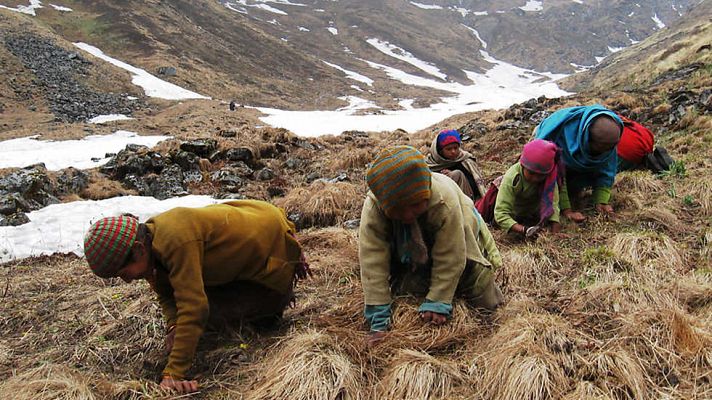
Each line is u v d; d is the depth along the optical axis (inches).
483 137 501.4
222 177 425.4
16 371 148.7
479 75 6245.1
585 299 160.4
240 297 155.6
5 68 1998.0
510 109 650.2
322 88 3656.5
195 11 4291.3
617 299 157.8
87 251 122.0
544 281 184.4
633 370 121.6
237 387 135.1
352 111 2741.1
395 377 128.9
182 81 2812.5
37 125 1556.3
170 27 3641.7
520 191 224.4
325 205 302.0
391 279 162.4
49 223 317.7
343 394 127.1
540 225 219.3
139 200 370.3
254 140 500.4
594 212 241.4
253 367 142.3
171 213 133.1
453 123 960.3
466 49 7839.6
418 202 128.9
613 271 181.3
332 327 152.4
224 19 4416.8
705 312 149.7
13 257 267.4
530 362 124.5
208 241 134.9
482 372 131.6
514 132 489.1
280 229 151.8
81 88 2085.4
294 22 6722.4
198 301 130.4
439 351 142.4
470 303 158.9
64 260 263.1
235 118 1850.4
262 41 4284.0
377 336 145.9
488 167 372.8
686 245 198.5
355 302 168.7
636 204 241.4
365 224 145.9
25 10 3280.0
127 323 171.3
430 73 5625.0
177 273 129.8
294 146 522.6
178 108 2054.6
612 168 236.4
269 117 1940.2
